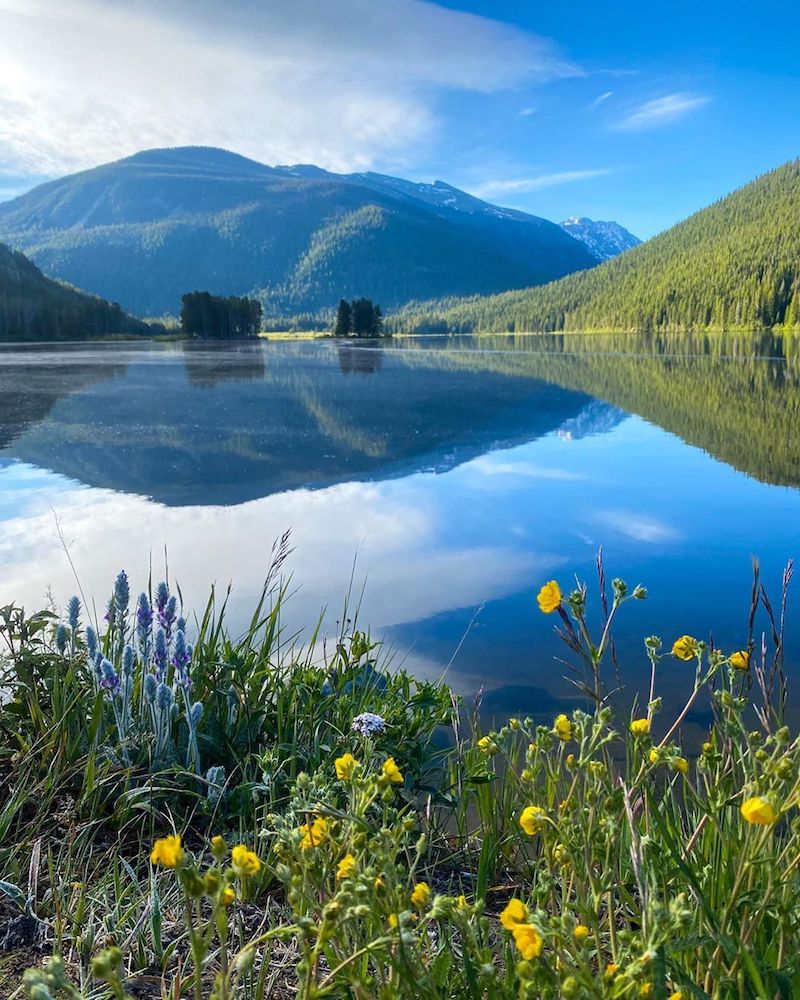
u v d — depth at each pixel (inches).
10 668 105.6
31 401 637.9
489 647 154.6
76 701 100.3
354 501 283.9
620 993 39.5
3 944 67.3
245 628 160.9
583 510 270.1
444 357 1551.4
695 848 62.1
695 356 1515.7
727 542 229.5
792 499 285.4
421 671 143.4
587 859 53.2
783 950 50.1
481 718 125.2
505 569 204.1
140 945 65.7
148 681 97.2
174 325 5108.3
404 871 71.1
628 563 209.6
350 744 97.4
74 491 295.6
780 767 46.8
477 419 533.0
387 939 41.8
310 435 451.8
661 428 482.6
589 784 55.2
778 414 535.2
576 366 1175.6
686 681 137.7
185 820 89.7
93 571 196.9
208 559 210.2
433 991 44.5
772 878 51.5
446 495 295.1
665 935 40.3
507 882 83.8
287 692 110.1
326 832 50.0
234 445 413.4
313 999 41.3
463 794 92.6
